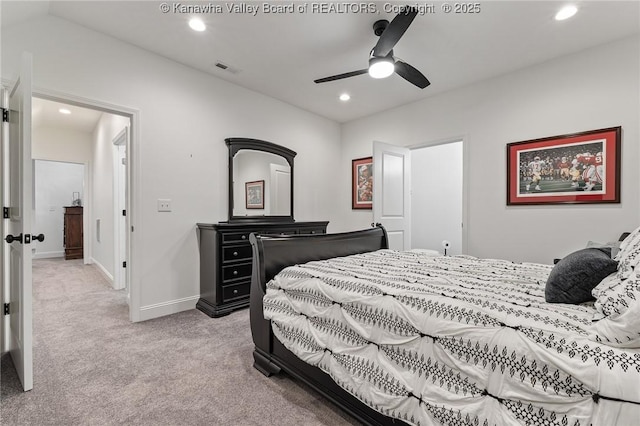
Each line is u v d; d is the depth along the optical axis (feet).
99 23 7.92
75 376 5.98
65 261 19.89
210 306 9.86
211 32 8.35
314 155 15.06
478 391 3.19
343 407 4.74
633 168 8.34
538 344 2.91
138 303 9.06
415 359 3.75
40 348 7.20
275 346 5.97
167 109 9.73
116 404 5.14
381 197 12.68
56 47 7.61
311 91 12.35
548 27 7.98
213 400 5.27
